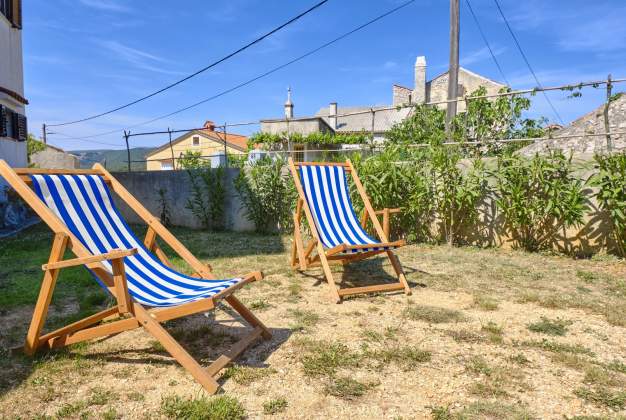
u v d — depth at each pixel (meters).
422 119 11.77
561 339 3.30
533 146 9.27
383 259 6.10
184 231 9.41
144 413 2.28
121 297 2.66
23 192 2.78
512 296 4.39
